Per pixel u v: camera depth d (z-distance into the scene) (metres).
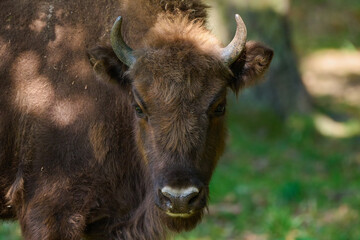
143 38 16.09
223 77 14.85
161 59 14.59
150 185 16.25
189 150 14.24
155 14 16.61
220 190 29.77
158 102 14.39
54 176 16.22
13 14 17.05
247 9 39.62
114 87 16.06
